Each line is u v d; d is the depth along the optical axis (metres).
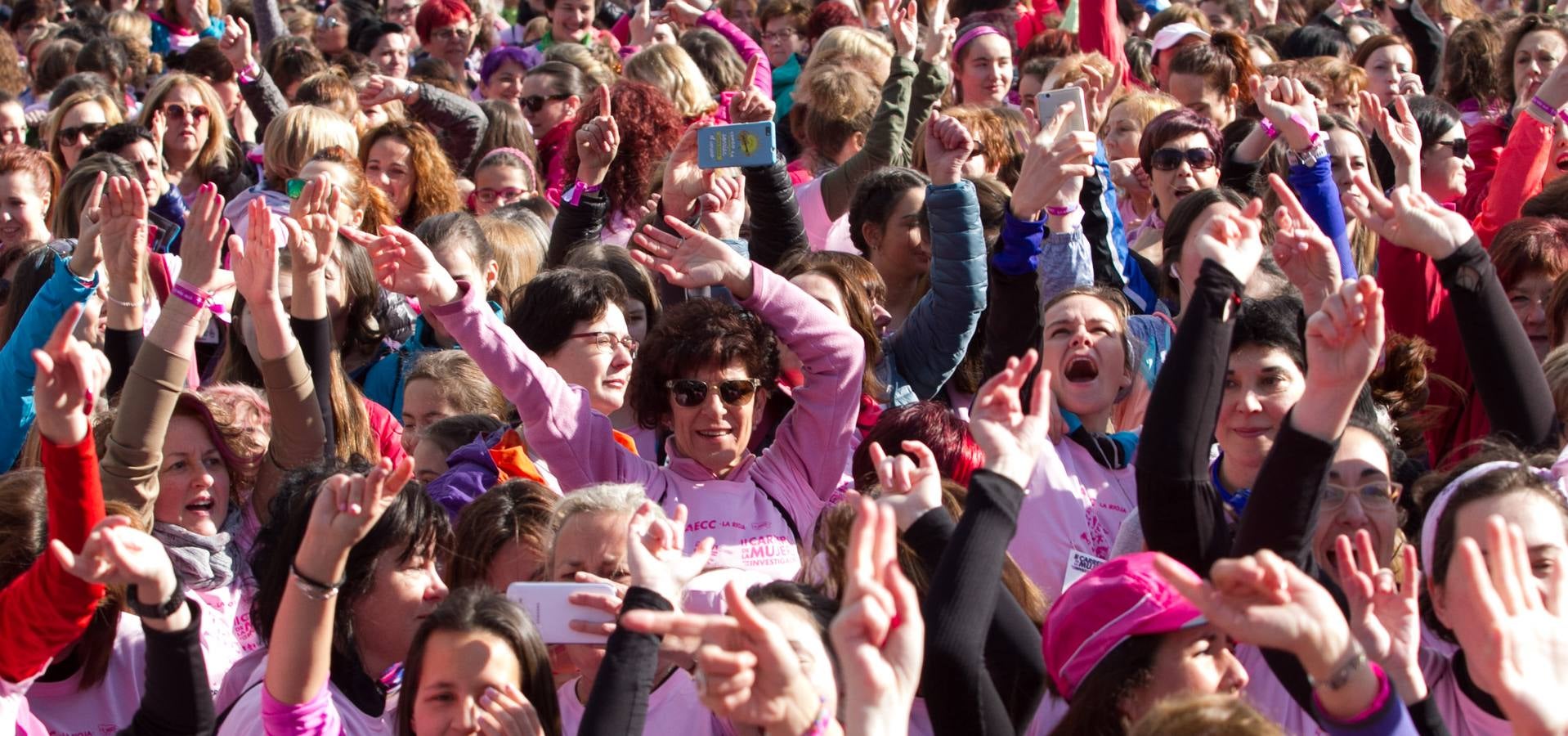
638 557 3.58
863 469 4.82
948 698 3.33
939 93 8.51
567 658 4.33
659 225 6.37
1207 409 3.79
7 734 3.65
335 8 13.57
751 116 7.08
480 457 5.07
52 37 13.65
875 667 2.71
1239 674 3.45
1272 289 5.60
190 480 4.79
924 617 3.39
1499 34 9.92
